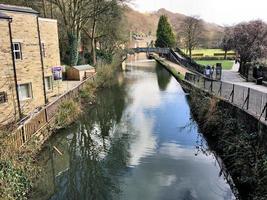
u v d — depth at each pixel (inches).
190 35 2246.6
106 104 892.6
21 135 424.2
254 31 1166.3
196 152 489.4
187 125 649.0
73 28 1248.2
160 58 2691.9
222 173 402.0
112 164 463.5
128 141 567.8
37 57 687.1
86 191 382.0
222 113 531.2
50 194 376.5
